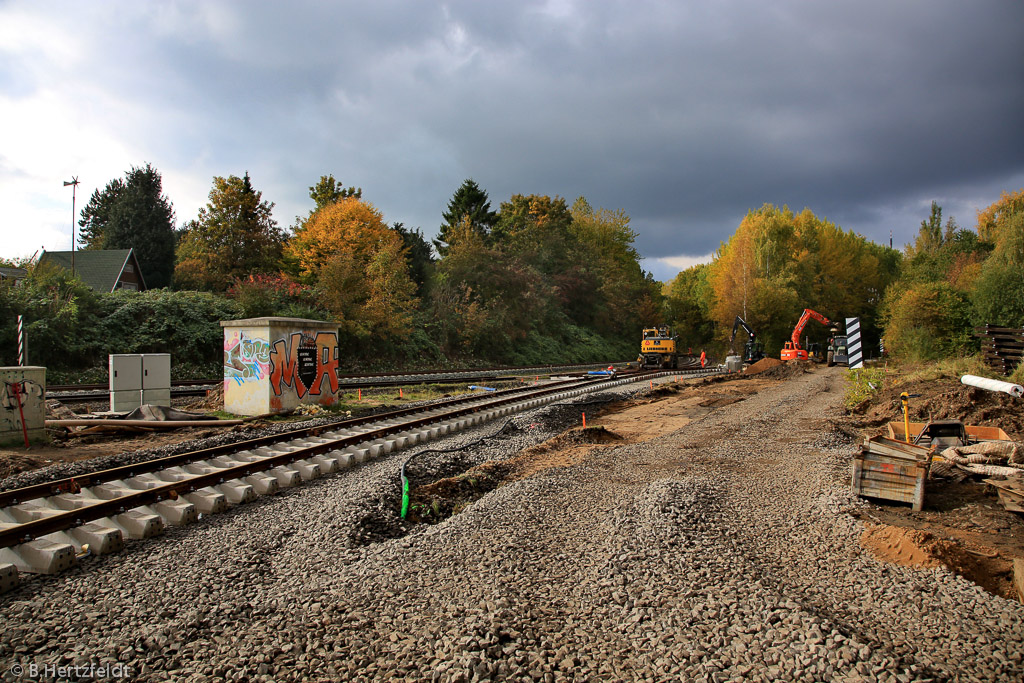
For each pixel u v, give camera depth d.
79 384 23.44
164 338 28.22
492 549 6.28
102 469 9.77
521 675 4.01
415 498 8.55
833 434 12.95
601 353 59.84
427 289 47.28
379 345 37.31
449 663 4.08
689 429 14.45
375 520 7.54
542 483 8.85
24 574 5.76
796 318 55.72
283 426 14.21
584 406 19.44
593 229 75.75
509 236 64.56
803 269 58.91
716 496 8.17
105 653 4.32
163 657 4.28
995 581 5.93
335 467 10.32
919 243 69.31
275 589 5.47
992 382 14.31
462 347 44.88
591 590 5.38
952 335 26.34
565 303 60.94
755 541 6.64
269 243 41.22
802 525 7.20
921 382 18.62
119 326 27.38
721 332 60.91
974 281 25.92
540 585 5.54
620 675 4.02
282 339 16.98
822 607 5.05
